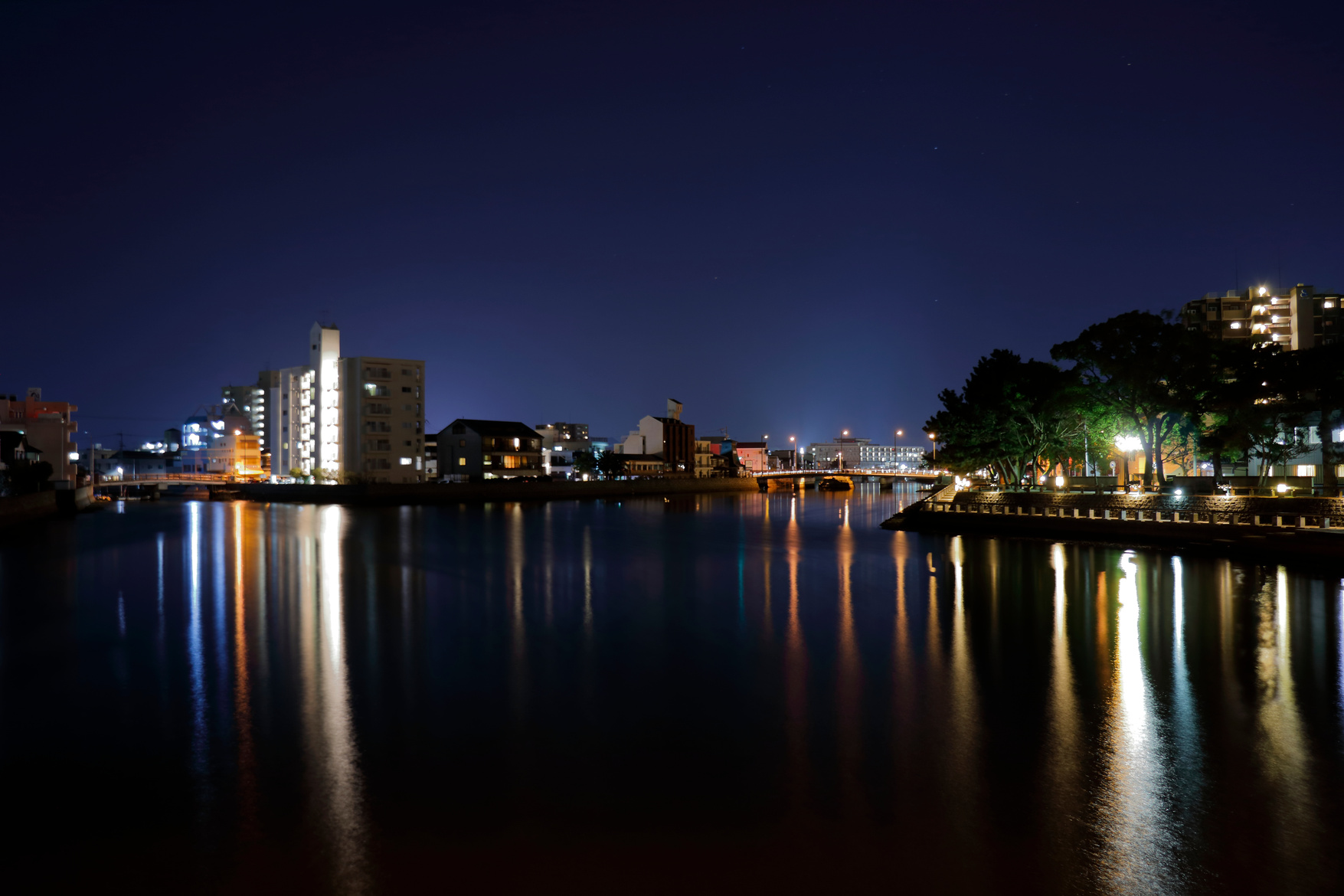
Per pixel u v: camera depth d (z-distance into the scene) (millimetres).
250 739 16000
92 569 42344
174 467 150750
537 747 15531
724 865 10953
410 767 14492
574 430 192375
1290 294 95625
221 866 10977
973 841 11625
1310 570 39156
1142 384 53156
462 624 27781
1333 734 16109
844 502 133250
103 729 16625
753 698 18828
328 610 30562
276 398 132500
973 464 72875
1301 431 53188
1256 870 10820
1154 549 48781
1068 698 18734
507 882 10516
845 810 12625
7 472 74250
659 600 33125
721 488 168625
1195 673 20812
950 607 30938
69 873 10828
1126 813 12516
